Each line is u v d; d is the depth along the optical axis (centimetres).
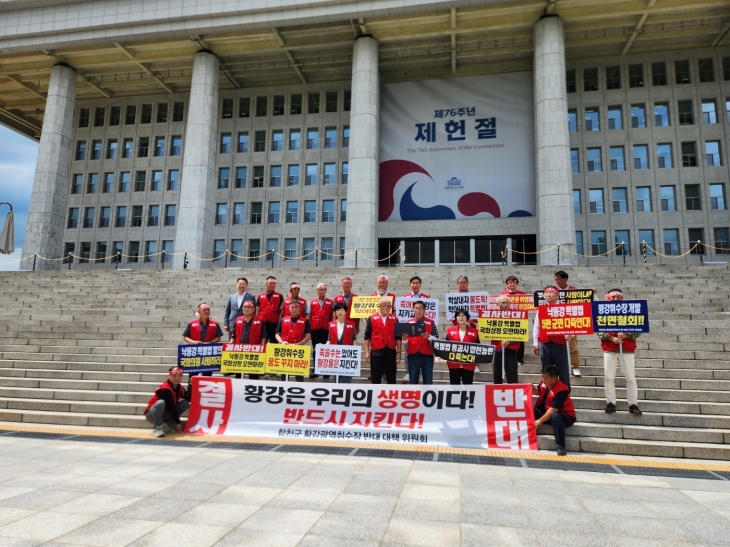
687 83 3053
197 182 2836
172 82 3556
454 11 2652
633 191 3028
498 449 729
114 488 520
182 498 492
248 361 866
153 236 3556
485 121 3225
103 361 1172
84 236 3650
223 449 712
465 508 475
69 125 3184
